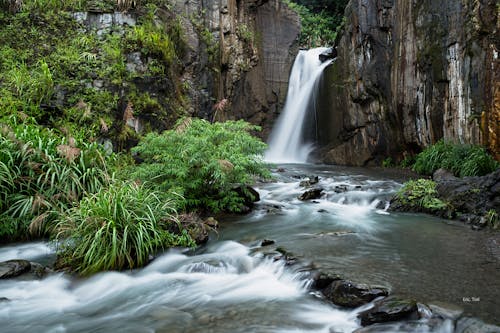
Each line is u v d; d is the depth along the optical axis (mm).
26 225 6535
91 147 7938
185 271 5453
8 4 11641
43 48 11188
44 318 4297
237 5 18438
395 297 4031
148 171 7500
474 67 10930
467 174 10266
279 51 20516
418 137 13797
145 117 11461
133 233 5660
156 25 13430
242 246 6211
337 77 17688
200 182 7941
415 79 13500
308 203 9445
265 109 19922
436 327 3615
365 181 11766
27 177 6844
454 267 5062
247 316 4160
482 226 7105
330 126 18234
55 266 5426
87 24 12188
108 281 5121
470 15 11047
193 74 15148
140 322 4152
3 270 5113
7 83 9805
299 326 3912
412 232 6898
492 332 3449
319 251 5703
